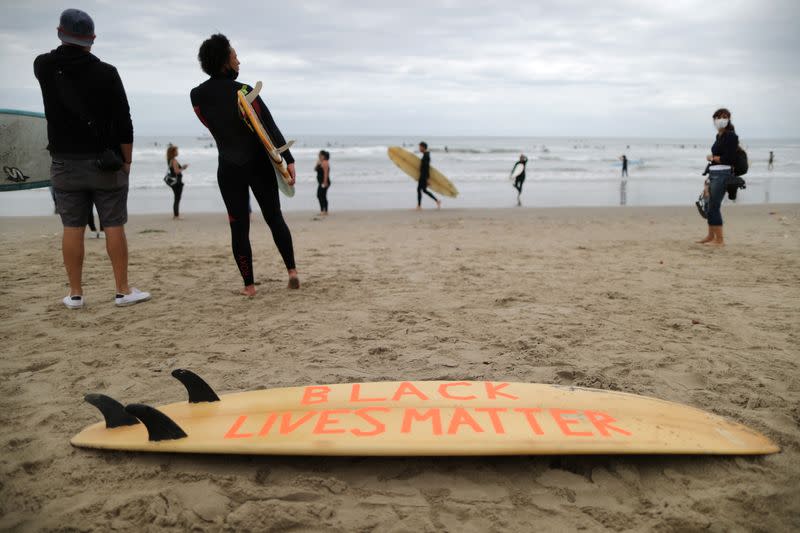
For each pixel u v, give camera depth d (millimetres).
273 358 3193
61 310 4152
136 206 15070
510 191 19891
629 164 36594
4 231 9398
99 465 2098
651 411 2365
